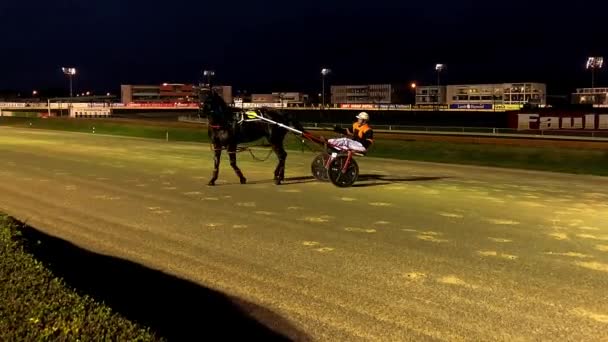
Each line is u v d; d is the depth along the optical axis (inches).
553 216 358.6
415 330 171.6
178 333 166.9
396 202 400.8
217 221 326.3
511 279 222.5
